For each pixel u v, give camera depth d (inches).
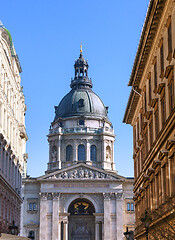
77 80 5930.1
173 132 1246.9
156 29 1438.2
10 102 2493.8
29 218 4781.0
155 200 1563.7
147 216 1459.2
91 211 5009.8
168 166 1322.6
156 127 1584.6
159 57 1467.8
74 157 5260.8
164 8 1294.3
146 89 1801.2
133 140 2434.8
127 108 2354.8
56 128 5438.0
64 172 4827.8
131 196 4867.1
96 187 4783.5
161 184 1449.3
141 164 2071.9
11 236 1355.8
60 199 4766.2
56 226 4653.1
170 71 1264.8
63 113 5610.2
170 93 1296.8
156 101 1534.2
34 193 4864.7
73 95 5703.7
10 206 2539.4
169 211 1233.4
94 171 4845.0
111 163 5344.5
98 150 5344.5
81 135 5349.4
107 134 5369.1
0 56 2105.1
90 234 4972.9
